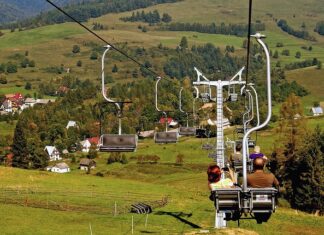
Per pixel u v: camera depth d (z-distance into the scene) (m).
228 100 55.62
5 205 85.50
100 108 44.28
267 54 19.75
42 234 66.50
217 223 53.16
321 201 112.12
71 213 82.12
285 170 120.88
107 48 35.84
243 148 20.41
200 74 54.69
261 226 76.50
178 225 74.44
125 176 192.62
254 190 20.34
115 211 82.38
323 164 114.00
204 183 158.50
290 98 151.50
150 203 93.94
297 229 77.38
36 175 127.62
